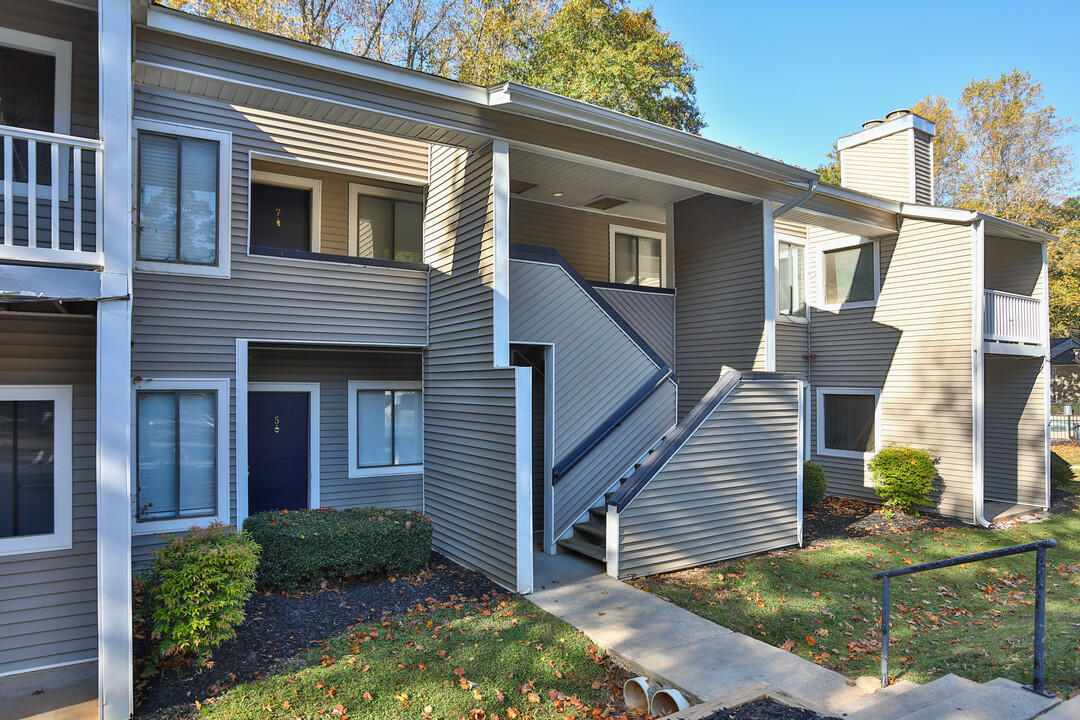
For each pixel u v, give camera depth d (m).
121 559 4.38
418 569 7.59
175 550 5.09
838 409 13.62
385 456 9.66
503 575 7.12
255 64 6.33
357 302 8.47
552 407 8.44
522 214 11.63
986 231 12.12
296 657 5.22
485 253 7.66
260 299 7.77
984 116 29.14
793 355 13.79
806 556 8.80
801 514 9.30
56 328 5.51
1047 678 4.69
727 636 5.88
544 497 8.56
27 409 5.39
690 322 11.46
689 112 24.42
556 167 9.48
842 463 13.36
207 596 4.88
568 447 8.59
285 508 8.94
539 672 5.19
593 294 8.90
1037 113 28.39
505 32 20.64
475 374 7.82
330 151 8.70
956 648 5.72
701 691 4.72
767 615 6.63
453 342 8.36
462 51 20.11
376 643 5.52
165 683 4.79
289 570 6.57
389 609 6.32
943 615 6.96
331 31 20.34
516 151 8.68
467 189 8.15
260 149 8.11
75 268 4.55
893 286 12.64
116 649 4.33
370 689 4.77
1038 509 12.49
